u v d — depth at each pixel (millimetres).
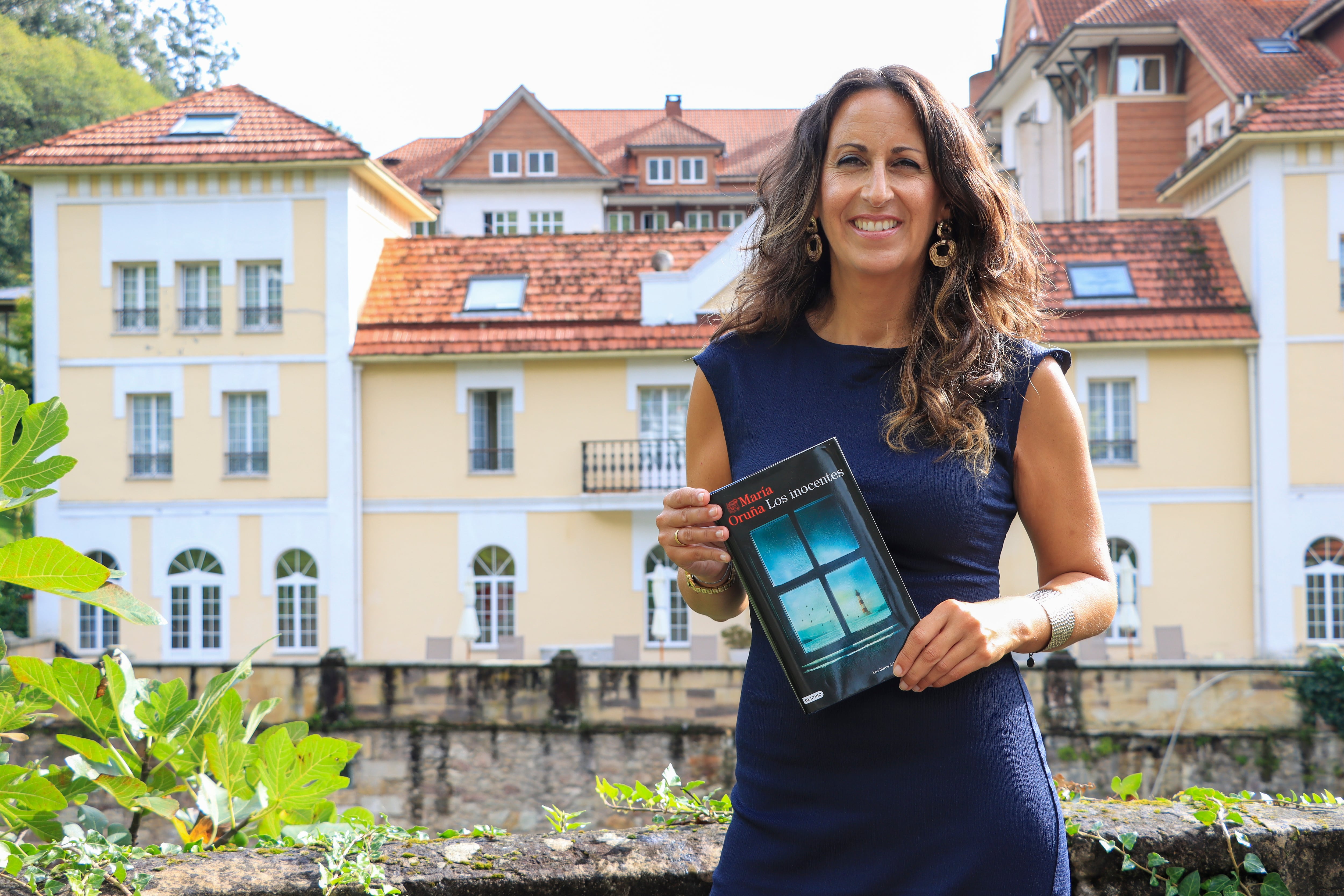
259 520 19219
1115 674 14398
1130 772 14266
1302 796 2236
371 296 20188
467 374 19266
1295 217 18000
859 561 1427
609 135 46750
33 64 42031
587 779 14859
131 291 19859
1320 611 17922
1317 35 24562
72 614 19031
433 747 15031
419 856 1983
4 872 1790
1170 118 25734
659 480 19000
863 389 1553
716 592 1627
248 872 1881
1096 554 1498
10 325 29641
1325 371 17906
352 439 19172
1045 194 28594
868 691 1456
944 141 1530
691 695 14875
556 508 19094
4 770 1914
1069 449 1501
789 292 1648
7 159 19469
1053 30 29000
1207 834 1950
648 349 18766
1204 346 18094
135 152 19562
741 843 1548
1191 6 25844
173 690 2256
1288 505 17891
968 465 1461
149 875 1846
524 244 20953
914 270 1596
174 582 19312
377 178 20078
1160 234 19656
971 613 1330
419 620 19141
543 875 1910
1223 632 18125
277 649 19141
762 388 1630
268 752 2203
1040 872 1406
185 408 19469
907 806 1436
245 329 19453
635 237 20938
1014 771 1439
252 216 19500
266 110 20578
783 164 1670
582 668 14969
